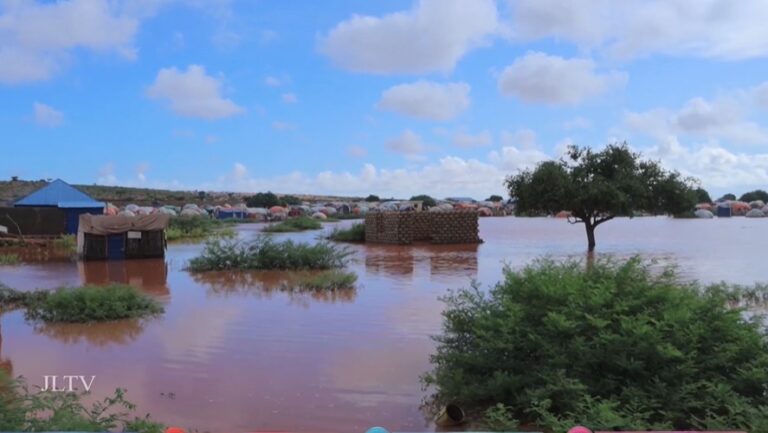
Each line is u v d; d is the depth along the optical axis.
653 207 28.64
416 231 34.94
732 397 5.52
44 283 18.59
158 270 21.78
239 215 74.69
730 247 29.61
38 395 6.28
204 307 13.49
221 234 43.16
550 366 6.19
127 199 99.00
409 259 25.30
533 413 6.02
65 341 10.27
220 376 8.08
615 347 5.93
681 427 5.51
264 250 21.84
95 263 24.50
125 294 12.77
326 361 8.77
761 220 76.31
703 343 6.18
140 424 5.56
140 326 11.44
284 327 11.18
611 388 5.89
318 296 14.97
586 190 27.72
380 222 36.50
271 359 8.89
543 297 6.95
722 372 6.03
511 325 6.62
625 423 5.12
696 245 31.28
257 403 6.97
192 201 106.88
